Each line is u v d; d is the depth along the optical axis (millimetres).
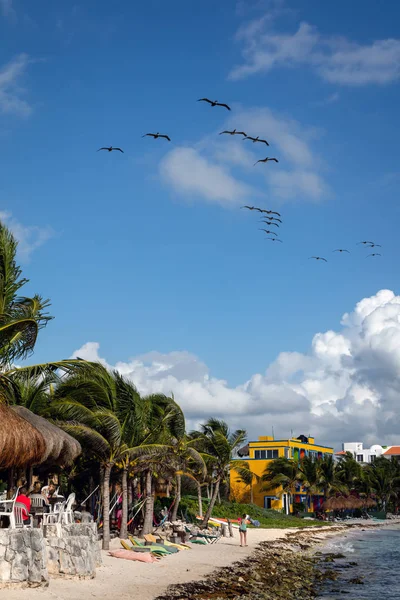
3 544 19656
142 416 35938
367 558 46125
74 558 23641
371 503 107875
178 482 49625
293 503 91938
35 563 20062
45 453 24984
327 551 50062
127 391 34688
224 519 60469
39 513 23656
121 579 25719
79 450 28641
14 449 22031
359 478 105062
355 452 169000
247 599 25562
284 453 95000
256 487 91375
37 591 19594
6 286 24406
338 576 35688
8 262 24453
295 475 88125
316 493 91250
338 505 94250
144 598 22516
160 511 52375
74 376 31250
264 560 39312
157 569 30156
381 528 86250
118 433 32250
